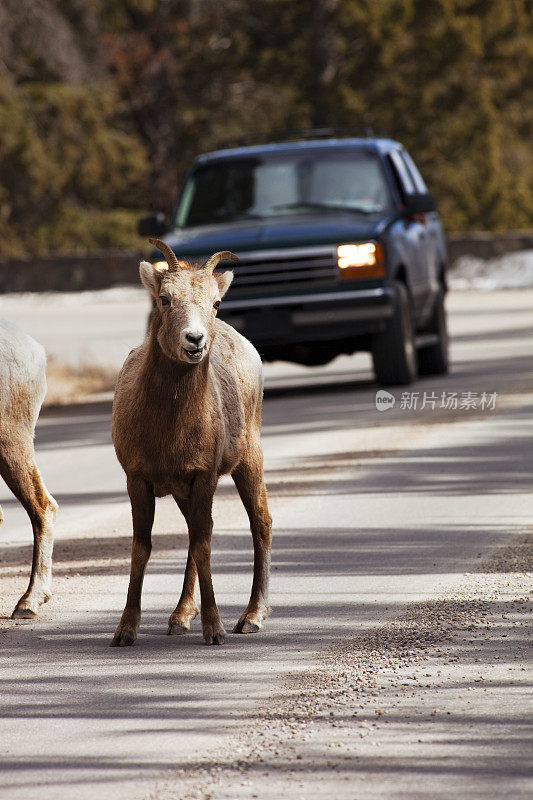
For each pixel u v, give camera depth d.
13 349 29.89
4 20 170.88
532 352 84.88
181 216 69.56
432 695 22.28
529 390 64.62
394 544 34.12
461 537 34.62
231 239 64.56
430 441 50.62
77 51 187.38
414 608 27.80
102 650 25.77
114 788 18.70
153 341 25.20
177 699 22.52
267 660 24.66
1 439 29.64
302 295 63.75
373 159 69.25
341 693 22.55
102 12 197.00
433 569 31.27
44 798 18.44
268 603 28.14
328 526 36.66
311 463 47.12
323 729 20.80
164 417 25.19
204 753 19.92
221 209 69.00
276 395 69.06
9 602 29.75
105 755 19.97
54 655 25.50
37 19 174.12
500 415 56.88
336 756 19.62
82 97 190.00
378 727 20.81
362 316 63.69
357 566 31.92
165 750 20.09
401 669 23.75
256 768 19.27
